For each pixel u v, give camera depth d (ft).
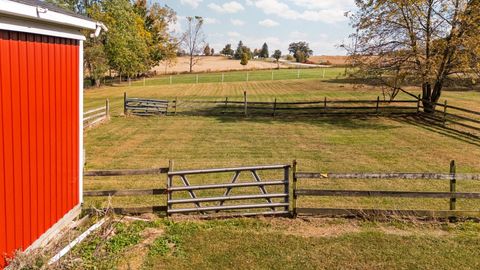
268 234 23.34
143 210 25.61
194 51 289.94
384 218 25.23
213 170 25.48
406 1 67.31
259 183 25.80
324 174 25.38
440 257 20.85
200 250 21.31
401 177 24.97
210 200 25.80
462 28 65.26
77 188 24.39
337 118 78.38
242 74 222.89
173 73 247.50
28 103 18.39
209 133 63.21
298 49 460.14
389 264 20.15
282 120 76.69
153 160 45.39
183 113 84.94
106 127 68.69
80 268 18.63
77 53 23.90
